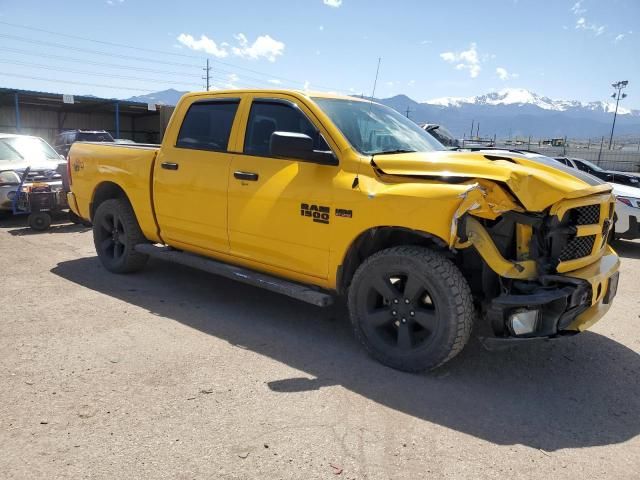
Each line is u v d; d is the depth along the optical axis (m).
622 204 9.05
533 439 3.04
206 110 5.04
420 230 3.58
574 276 3.59
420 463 2.76
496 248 3.49
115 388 3.41
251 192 4.46
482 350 4.28
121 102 34.84
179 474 2.58
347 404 3.34
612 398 3.58
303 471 2.64
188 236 5.15
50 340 4.13
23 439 2.82
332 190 3.97
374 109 4.84
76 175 6.43
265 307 5.17
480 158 3.77
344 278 4.17
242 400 3.33
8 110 36.09
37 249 7.42
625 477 2.71
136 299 5.24
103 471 2.58
